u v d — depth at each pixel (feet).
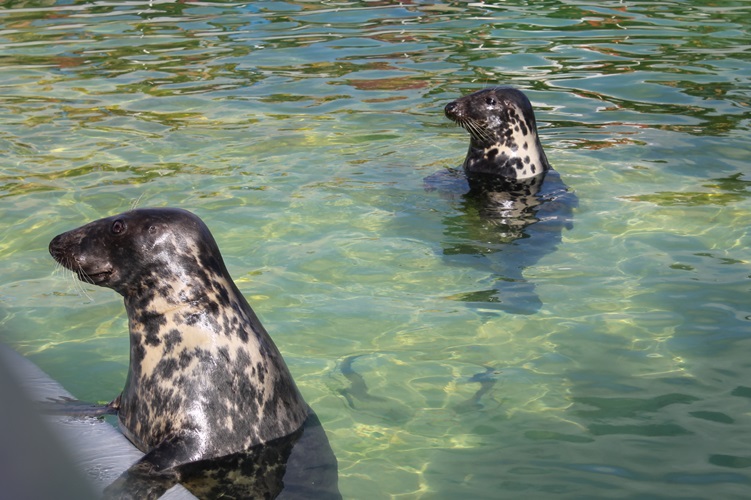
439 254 22.45
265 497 12.78
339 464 13.73
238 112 34.94
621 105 35.65
